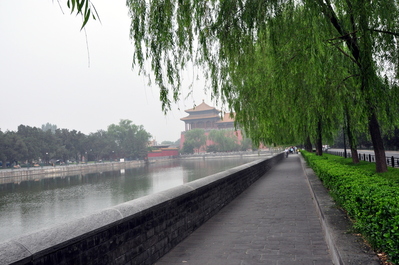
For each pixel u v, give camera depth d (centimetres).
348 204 482
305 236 571
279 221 705
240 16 736
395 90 787
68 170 7694
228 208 899
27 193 3834
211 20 743
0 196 3606
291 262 439
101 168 8988
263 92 970
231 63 801
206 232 632
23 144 7800
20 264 235
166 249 503
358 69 828
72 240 290
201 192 711
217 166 7469
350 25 805
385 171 1005
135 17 678
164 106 675
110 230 355
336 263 365
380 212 319
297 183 1462
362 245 356
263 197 1083
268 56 852
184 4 674
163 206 497
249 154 12262
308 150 3484
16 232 2017
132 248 398
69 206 2911
